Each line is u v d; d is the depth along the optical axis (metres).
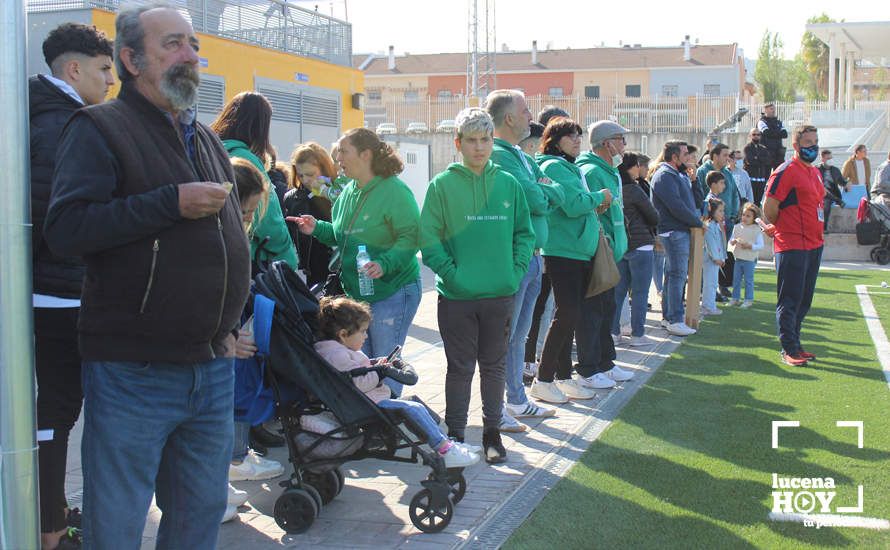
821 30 35.16
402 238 5.43
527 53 64.31
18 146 2.76
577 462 5.54
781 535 4.36
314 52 19.27
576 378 7.84
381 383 4.73
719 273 13.00
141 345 2.96
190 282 2.94
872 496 4.91
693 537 4.33
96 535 3.01
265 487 5.24
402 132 31.28
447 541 4.36
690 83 60.69
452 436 5.49
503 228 5.31
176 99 2.96
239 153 5.10
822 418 6.52
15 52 2.74
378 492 5.12
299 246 6.27
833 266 18.92
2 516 2.79
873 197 19.95
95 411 3.01
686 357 8.95
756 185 18.88
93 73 4.20
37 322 3.87
